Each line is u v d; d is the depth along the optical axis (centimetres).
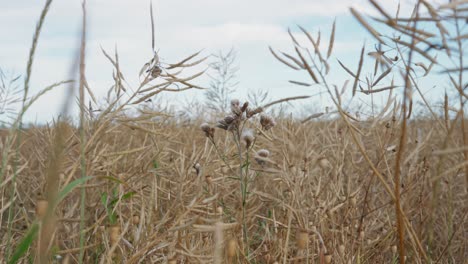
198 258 214
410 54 178
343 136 321
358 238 276
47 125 285
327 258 238
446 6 146
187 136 487
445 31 163
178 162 350
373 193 341
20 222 328
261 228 341
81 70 162
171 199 304
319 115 210
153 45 241
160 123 362
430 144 363
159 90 243
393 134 278
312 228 249
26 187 384
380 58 190
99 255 270
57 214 261
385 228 324
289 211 257
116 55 239
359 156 377
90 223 295
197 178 284
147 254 228
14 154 251
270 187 359
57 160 138
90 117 245
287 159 279
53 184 139
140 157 327
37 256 191
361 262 276
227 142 380
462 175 347
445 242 336
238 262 233
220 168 334
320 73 183
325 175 334
